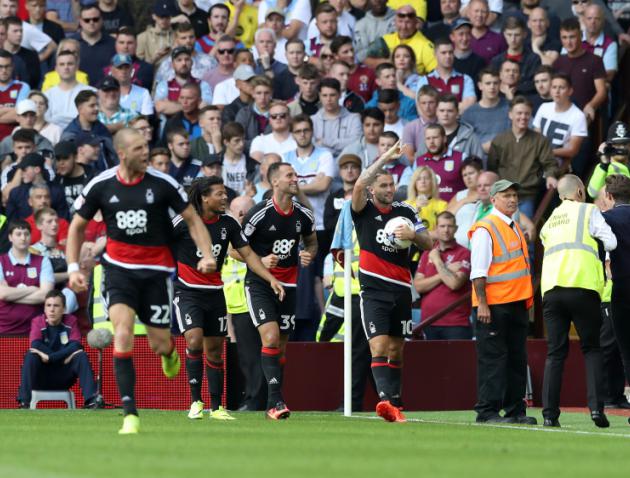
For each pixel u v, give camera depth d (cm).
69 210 5566
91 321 4881
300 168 5659
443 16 6781
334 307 4803
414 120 5916
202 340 3941
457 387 4878
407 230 3791
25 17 7050
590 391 3706
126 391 3011
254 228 4022
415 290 5100
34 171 5506
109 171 3064
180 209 3073
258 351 4588
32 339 4669
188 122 6203
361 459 2414
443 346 4869
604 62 6369
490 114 5953
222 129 5800
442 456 2523
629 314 3816
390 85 6141
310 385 4766
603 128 6216
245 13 7019
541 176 5594
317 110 6072
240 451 2553
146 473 2073
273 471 2141
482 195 5203
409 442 2891
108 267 3062
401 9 6450
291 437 2986
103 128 5900
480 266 3794
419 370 4825
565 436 3238
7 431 3108
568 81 5853
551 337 3700
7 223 5400
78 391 4741
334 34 6625
